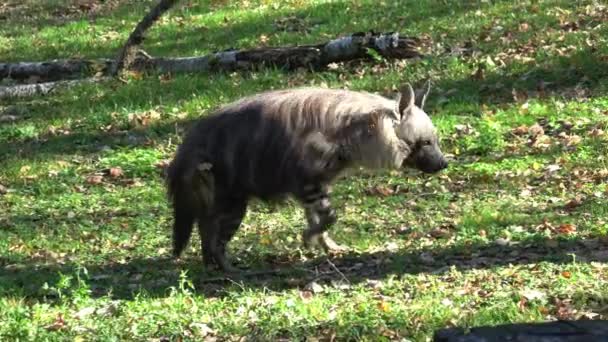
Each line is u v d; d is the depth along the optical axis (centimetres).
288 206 1459
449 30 2406
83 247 1402
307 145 1201
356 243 1324
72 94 2238
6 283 1206
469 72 2108
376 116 1212
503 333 740
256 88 2147
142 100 2144
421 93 1285
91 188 1708
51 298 1168
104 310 1090
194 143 1234
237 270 1241
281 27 2688
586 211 1411
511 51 2208
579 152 1681
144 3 3209
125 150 1880
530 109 1878
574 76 2028
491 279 1131
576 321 756
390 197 1541
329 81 2147
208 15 2909
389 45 2212
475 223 1372
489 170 1622
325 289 1129
